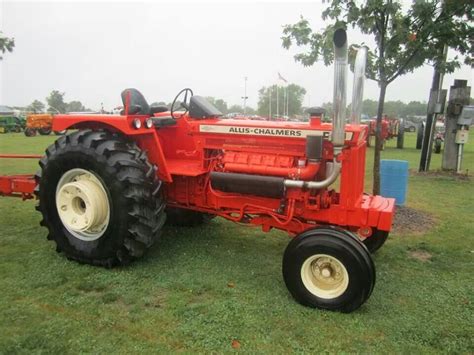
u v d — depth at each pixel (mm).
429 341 2738
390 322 2957
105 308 3059
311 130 3531
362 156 3643
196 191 4141
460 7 5031
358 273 2969
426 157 9898
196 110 4148
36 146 15609
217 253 4230
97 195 3707
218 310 3049
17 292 3264
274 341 2691
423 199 7023
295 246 3160
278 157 3678
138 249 3717
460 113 9602
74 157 3742
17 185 4566
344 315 3039
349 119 3705
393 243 4688
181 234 4812
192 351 2566
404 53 5336
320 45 5652
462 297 3371
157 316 2955
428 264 4090
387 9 4953
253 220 3900
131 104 3988
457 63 5406
